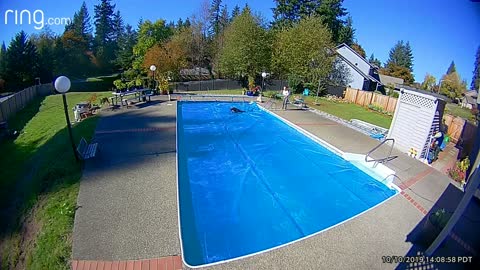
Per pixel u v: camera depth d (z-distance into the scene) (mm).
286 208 8398
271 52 32969
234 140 14586
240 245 6641
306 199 8953
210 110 21281
